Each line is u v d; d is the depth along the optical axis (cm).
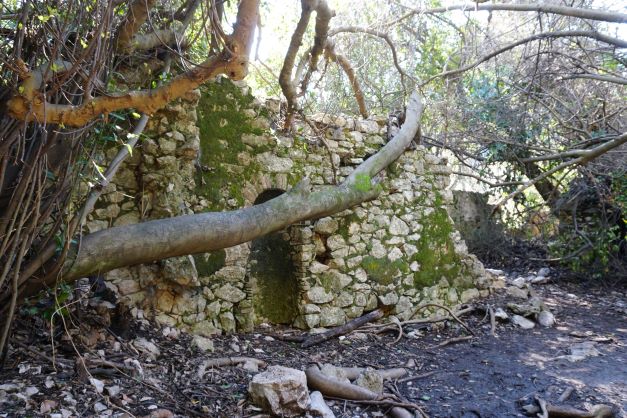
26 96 235
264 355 480
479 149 935
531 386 471
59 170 333
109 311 416
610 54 640
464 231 1001
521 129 864
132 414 314
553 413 415
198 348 448
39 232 337
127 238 371
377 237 632
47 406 297
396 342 575
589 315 735
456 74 789
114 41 345
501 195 1049
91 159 339
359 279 610
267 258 584
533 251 1015
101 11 288
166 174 464
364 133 646
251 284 541
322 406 372
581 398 450
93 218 439
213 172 512
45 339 370
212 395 366
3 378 318
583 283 908
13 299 311
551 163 893
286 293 586
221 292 511
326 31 459
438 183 714
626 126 807
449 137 902
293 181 568
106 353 380
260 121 549
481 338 611
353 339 566
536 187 1020
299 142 580
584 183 901
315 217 535
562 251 930
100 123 356
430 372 491
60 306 366
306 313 565
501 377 489
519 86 788
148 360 396
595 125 813
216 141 518
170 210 462
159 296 471
